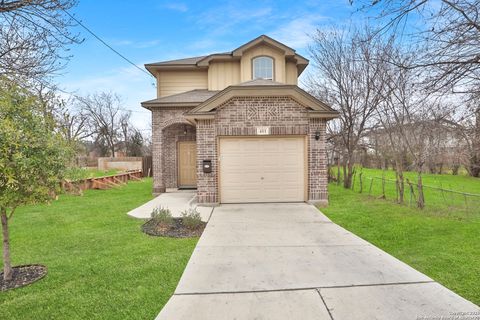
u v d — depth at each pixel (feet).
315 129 30.89
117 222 24.45
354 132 49.26
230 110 30.68
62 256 16.49
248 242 18.63
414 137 31.37
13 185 12.53
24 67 16.90
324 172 31.09
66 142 15.24
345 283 12.60
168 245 18.29
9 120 12.69
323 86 48.75
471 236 19.38
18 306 11.25
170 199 36.06
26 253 17.07
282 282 12.80
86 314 10.65
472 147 22.24
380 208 29.50
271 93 30.27
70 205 32.73
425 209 28.81
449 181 56.34
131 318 10.34
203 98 43.14
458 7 12.91
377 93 38.22
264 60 47.65
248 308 10.72
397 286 12.28
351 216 25.82
